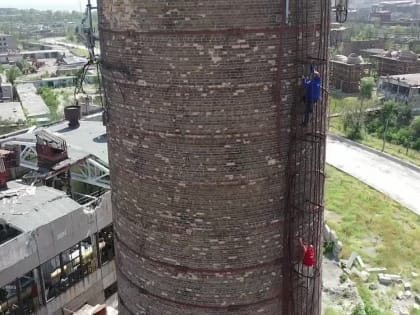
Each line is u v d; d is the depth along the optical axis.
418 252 37.97
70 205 26.48
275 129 14.56
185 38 13.45
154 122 14.74
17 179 32.31
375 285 33.00
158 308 17.11
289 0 13.45
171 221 15.62
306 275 16.66
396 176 55.62
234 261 15.72
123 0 14.01
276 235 15.83
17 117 92.31
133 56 14.40
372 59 116.75
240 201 15.05
